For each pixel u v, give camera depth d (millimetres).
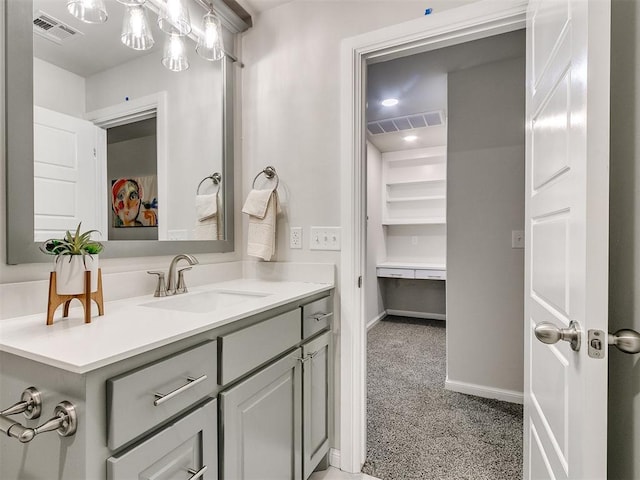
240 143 1863
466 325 2416
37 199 1013
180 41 1368
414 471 1584
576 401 684
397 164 4785
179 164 1517
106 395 670
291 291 1410
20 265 978
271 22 1795
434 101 2896
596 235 627
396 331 4008
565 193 783
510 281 2299
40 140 1022
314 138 1677
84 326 870
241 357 1020
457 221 2441
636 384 668
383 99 2848
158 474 761
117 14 1270
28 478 740
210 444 913
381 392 2414
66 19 1101
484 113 2348
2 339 765
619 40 764
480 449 1750
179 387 818
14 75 955
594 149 629
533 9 1147
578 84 686
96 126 1192
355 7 1583
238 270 1821
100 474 659
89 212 1168
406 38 1472
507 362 2305
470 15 1357
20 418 757
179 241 1504
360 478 1538
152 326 868
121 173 1276
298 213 1716
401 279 4805
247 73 1860
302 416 1356
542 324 714
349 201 1586
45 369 694
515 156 2273
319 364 1502
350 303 1589
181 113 1526
